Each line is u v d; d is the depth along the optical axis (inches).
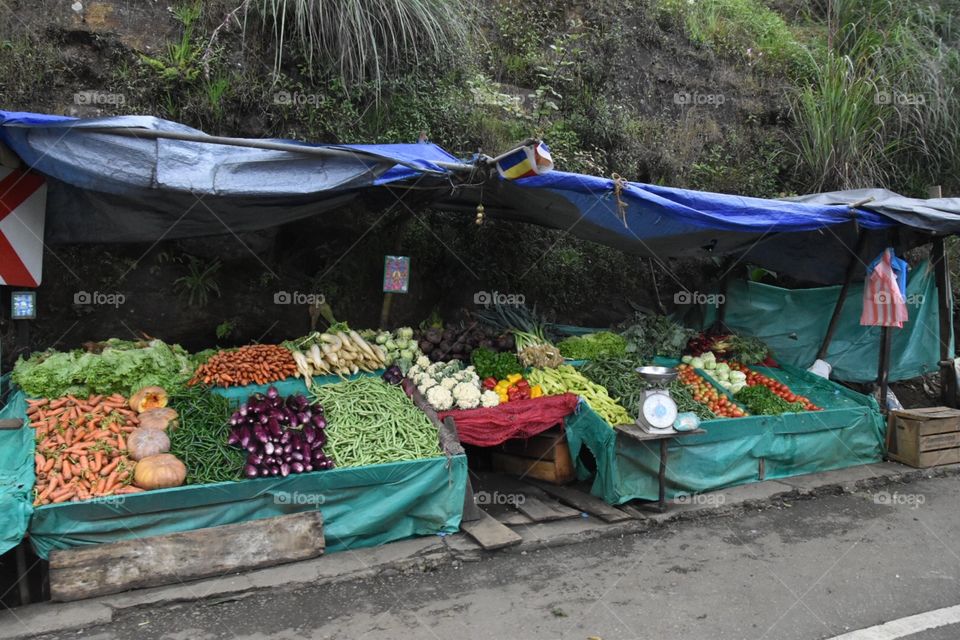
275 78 273.0
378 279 302.5
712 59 426.3
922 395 365.1
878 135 406.3
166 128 188.5
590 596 168.6
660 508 221.3
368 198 250.4
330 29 278.7
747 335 337.1
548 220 270.1
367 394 223.0
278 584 166.1
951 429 279.9
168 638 146.6
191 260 263.4
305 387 227.5
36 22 253.0
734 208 249.0
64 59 253.9
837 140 401.4
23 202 199.0
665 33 420.2
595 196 224.4
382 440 202.4
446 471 196.5
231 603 161.2
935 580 179.9
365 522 186.5
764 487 245.8
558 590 171.6
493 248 327.0
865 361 328.8
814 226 269.3
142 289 259.1
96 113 254.2
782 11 520.7
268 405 203.6
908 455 275.7
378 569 176.7
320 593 167.2
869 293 306.0
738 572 183.3
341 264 293.1
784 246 330.3
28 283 202.5
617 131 374.0
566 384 251.4
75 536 160.6
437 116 311.4
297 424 199.0
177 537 166.6
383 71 293.0
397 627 152.9
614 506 220.1
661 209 232.5
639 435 211.8
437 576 178.2
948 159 420.2
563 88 374.6
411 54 300.7
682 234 265.7
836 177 400.5
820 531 213.6
